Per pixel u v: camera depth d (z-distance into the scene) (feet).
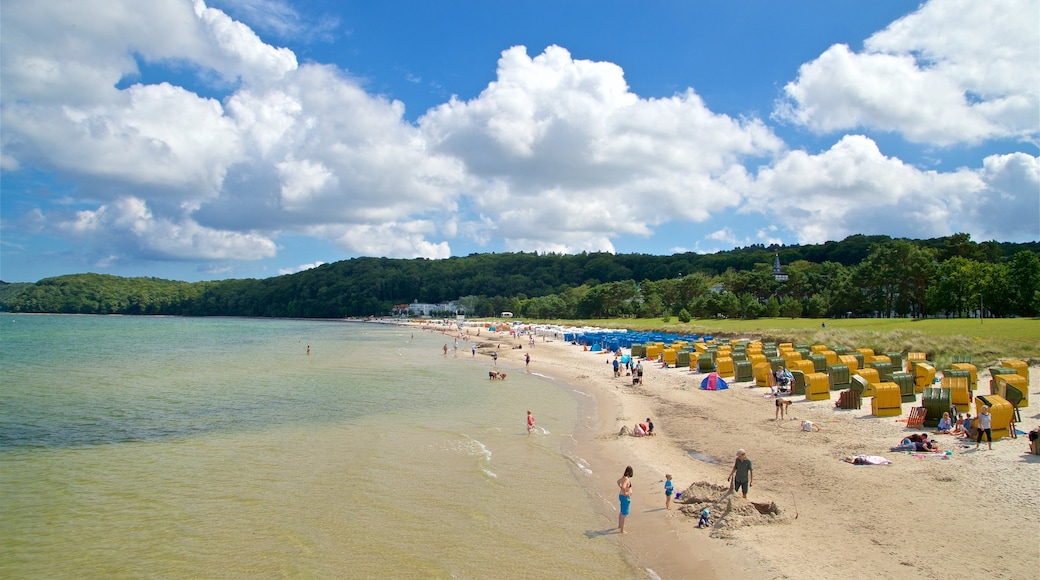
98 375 167.32
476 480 66.44
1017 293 256.11
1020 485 54.44
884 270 309.01
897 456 66.39
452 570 44.75
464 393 133.90
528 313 601.62
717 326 284.41
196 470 71.26
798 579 40.24
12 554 48.29
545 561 45.96
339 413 108.27
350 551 48.32
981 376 114.62
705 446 77.41
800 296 394.32
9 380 156.25
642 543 48.47
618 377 154.20
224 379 160.35
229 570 45.27
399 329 519.60
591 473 68.33
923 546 43.83
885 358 128.26
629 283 499.92
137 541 50.67
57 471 71.20
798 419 89.76
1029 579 38.42
